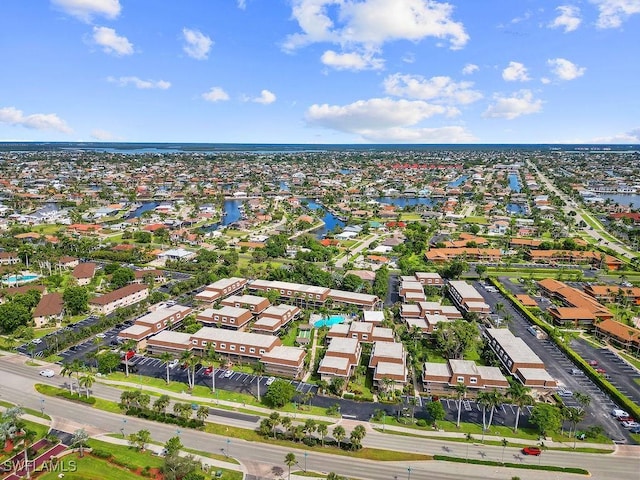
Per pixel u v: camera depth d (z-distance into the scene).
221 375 164.75
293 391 145.62
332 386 155.12
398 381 155.25
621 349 192.88
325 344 190.75
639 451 127.56
